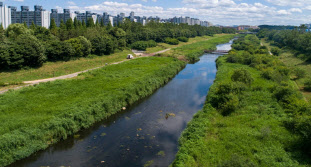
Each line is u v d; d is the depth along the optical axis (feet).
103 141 90.89
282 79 159.53
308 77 172.86
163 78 183.21
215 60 296.51
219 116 102.06
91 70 182.09
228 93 114.42
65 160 77.97
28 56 165.07
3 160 71.41
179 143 85.30
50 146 85.97
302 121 78.95
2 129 81.30
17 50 161.38
